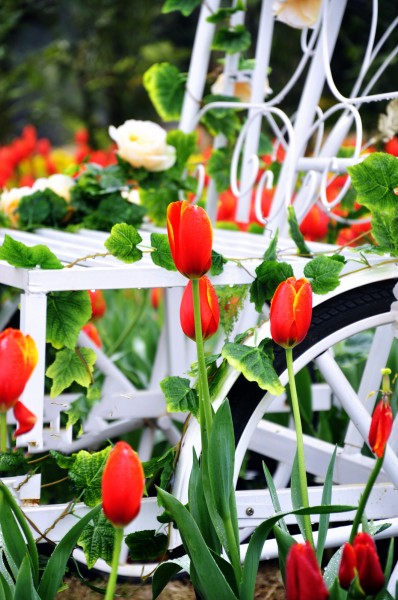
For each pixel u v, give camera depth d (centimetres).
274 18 276
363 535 122
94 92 712
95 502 160
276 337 136
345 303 177
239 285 176
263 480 288
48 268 158
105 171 273
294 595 114
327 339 174
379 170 173
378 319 178
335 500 181
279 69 553
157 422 279
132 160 273
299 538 175
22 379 120
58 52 660
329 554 233
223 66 313
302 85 552
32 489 158
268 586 222
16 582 124
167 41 668
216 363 169
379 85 456
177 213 133
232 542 136
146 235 236
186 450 163
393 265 180
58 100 730
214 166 291
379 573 120
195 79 294
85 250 199
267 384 159
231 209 369
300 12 242
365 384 235
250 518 175
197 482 143
